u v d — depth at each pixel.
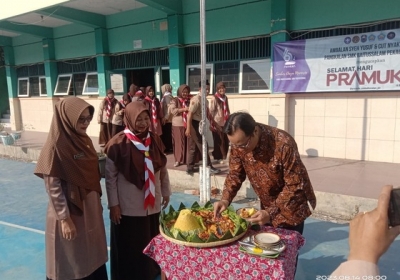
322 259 3.36
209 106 6.46
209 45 7.91
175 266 2.15
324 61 6.39
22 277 3.22
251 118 2.16
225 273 1.98
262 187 2.40
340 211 4.41
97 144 9.32
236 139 2.12
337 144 6.59
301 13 6.61
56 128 2.35
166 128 8.01
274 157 2.21
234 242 2.10
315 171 5.66
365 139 6.30
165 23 8.49
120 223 2.82
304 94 6.80
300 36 6.71
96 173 2.57
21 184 6.61
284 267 1.87
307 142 6.90
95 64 10.27
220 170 5.97
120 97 9.81
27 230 4.35
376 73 5.94
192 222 2.22
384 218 0.86
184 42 8.22
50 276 2.46
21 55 12.30
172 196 5.43
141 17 8.89
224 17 7.55
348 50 6.14
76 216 2.44
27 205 5.38
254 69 7.42
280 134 2.24
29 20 9.81
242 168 2.53
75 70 10.85
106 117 8.71
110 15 9.47
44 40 11.07
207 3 7.67
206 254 2.03
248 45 7.42
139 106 2.74
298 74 6.68
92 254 2.55
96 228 2.59
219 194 5.37
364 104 6.22
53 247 2.42
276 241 1.97
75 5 8.45
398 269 3.13
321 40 6.35
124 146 2.74
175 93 8.34
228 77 7.80
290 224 2.22
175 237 2.13
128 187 2.76
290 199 2.20
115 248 2.86
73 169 2.36
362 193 4.48
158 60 8.91
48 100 11.55
